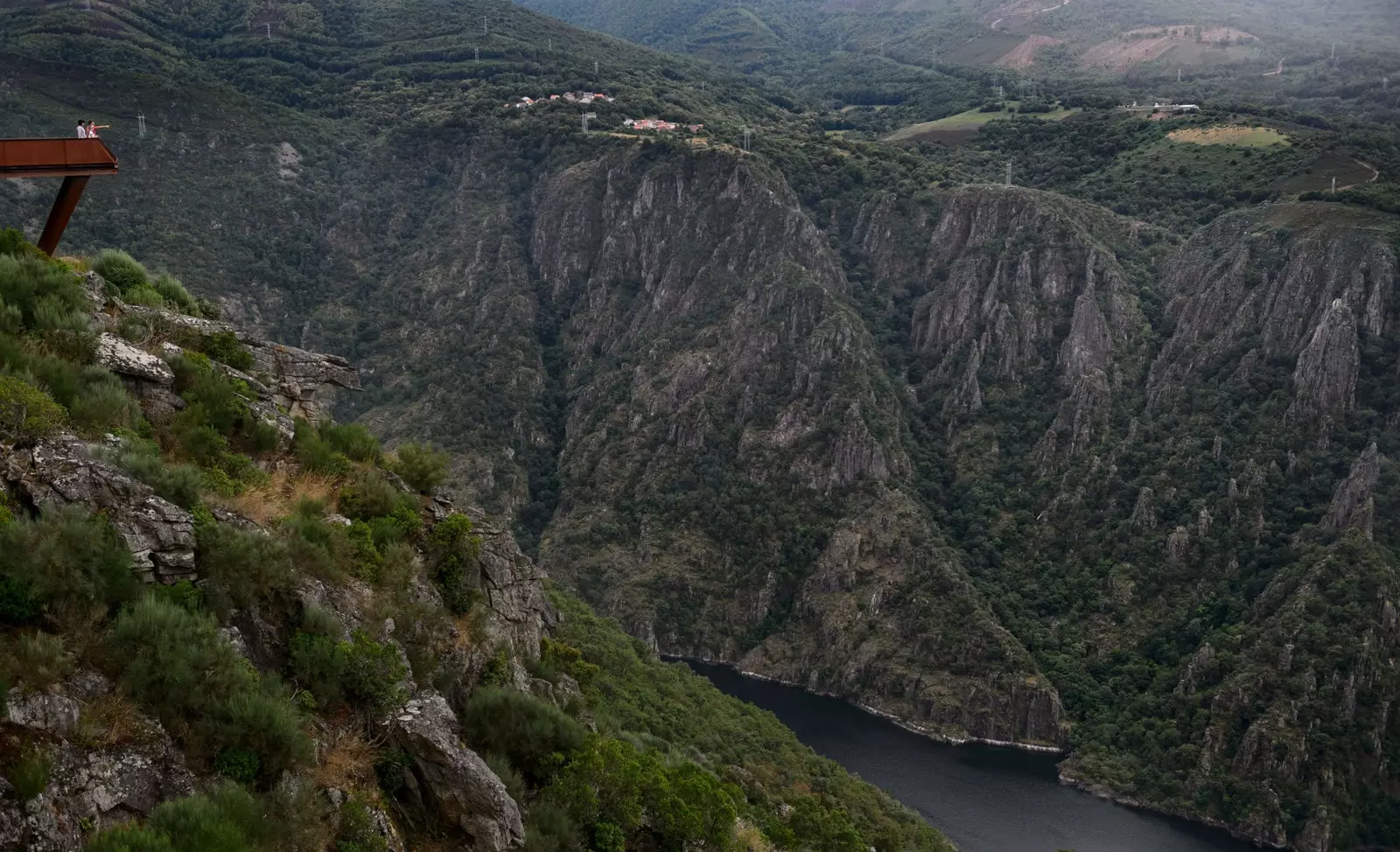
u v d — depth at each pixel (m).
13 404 18.80
